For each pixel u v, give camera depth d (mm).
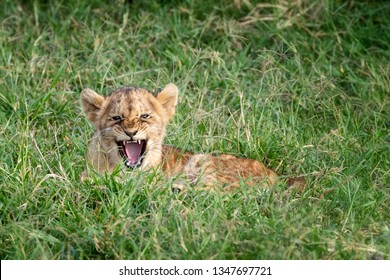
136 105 13047
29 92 15539
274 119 15180
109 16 18312
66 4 18859
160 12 18359
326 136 14242
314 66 16547
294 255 10836
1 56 16703
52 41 17297
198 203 12055
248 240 11062
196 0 18625
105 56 16828
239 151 14008
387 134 14734
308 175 12898
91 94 13367
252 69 15812
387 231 11594
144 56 16906
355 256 10953
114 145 13094
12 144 13508
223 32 17875
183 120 14586
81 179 12586
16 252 11008
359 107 15719
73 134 13828
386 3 18500
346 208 12352
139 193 12164
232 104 15500
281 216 11523
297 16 17969
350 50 17203
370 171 13391
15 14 18406
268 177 12953
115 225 11383
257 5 18188
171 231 11391
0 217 12031
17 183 12422
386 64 16859
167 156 13367
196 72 16328
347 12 18281
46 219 11828
